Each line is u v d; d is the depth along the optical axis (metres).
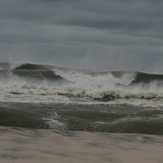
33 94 21.61
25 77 29.97
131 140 8.50
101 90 22.91
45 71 31.50
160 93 23.50
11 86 24.02
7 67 42.56
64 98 20.67
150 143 8.16
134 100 21.42
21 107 15.02
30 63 43.66
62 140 7.61
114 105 17.89
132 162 5.47
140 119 12.42
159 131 10.58
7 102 16.80
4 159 4.81
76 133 9.14
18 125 10.80
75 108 15.93
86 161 5.22
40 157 5.13
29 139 7.22
